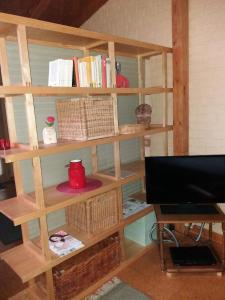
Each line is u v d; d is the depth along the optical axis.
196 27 2.50
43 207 1.67
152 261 2.40
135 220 2.38
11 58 1.85
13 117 1.84
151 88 2.35
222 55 2.37
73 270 1.93
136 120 2.91
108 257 2.20
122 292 2.04
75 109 1.94
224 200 2.25
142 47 2.26
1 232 3.15
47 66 2.10
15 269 1.66
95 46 2.19
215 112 2.51
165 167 2.25
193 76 2.60
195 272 2.21
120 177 2.23
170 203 2.30
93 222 2.06
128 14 3.03
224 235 2.18
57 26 1.61
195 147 2.71
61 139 2.04
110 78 2.03
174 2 2.46
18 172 1.86
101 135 2.02
